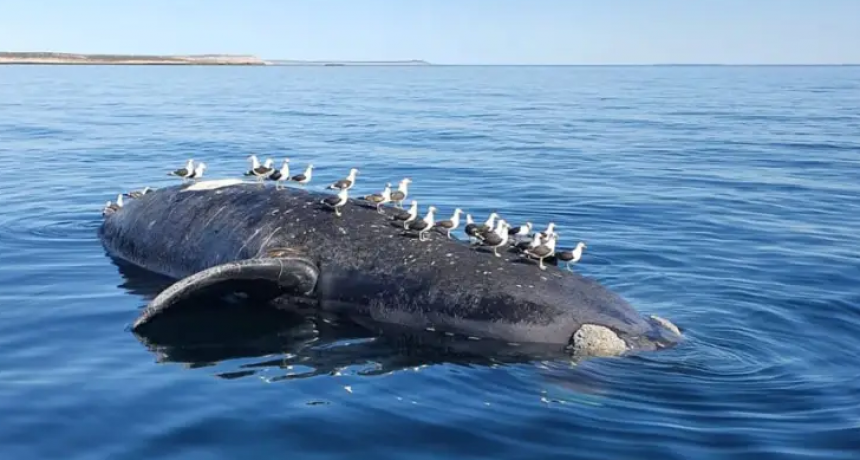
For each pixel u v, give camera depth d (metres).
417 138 37.84
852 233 19.17
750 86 103.88
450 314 11.68
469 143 36.16
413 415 9.34
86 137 36.94
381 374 10.51
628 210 21.69
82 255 16.17
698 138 38.84
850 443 8.70
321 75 157.88
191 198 15.19
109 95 68.75
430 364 10.78
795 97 75.56
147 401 9.66
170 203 15.46
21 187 23.92
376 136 38.53
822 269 15.88
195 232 14.49
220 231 14.11
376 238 12.85
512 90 90.31
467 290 11.70
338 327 12.20
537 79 138.62
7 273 14.89
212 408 9.48
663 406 9.57
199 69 174.88
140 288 14.11
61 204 21.42
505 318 11.32
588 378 10.23
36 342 11.55
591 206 22.16
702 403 9.65
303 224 13.38
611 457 8.41
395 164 29.36
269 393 9.91
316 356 11.12
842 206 22.45
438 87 97.81
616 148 35.00
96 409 9.42
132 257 15.66
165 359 10.99
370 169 28.09
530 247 12.04
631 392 9.90
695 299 13.91
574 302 11.35
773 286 14.73
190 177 16.83
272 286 12.78
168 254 14.80
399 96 75.38
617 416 9.31
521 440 8.76
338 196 13.55
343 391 9.98
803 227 19.78
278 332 12.04
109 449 8.52
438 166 29.02
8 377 10.30
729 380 10.32
